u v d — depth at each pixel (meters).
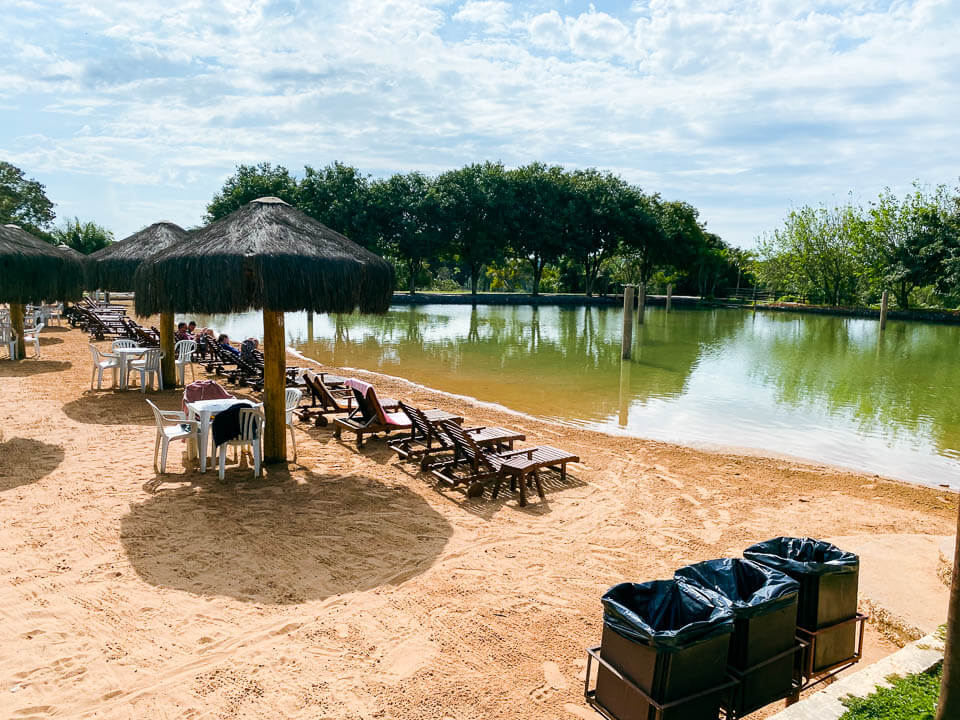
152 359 13.24
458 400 14.41
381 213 51.81
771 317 48.25
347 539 6.55
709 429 12.70
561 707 4.08
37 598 5.15
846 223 54.72
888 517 7.81
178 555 6.01
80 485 7.73
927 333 36.75
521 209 54.00
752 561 4.19
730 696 3.62
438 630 4.92
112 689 4.07
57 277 9.74
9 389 12.99
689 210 62.59
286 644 4.64
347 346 25.27
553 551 6.50
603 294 67.12
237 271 7.39
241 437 8.13
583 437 11.48
